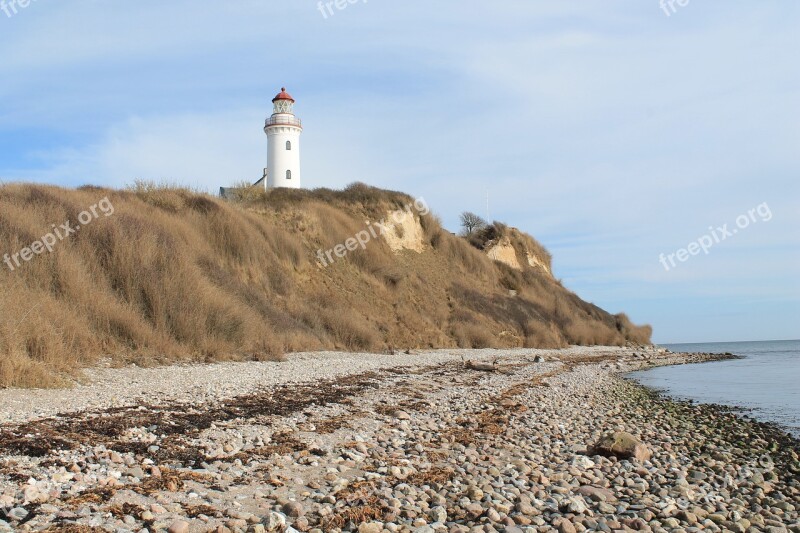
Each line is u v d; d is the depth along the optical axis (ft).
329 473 23.85
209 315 66.49
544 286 175.63
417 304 119.14
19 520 16.33
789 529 21.25
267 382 48.88
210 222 90.48
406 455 28.58
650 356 143.64
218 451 25.86
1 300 46.37
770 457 34.86
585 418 44.83
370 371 63.72
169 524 17.15
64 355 46.37
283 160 179.22
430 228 148.36
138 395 38.11
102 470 21.66
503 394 54.34
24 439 24.21
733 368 114.52
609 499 23.15
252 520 17.98
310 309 92.02
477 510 20.39
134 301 62.34
